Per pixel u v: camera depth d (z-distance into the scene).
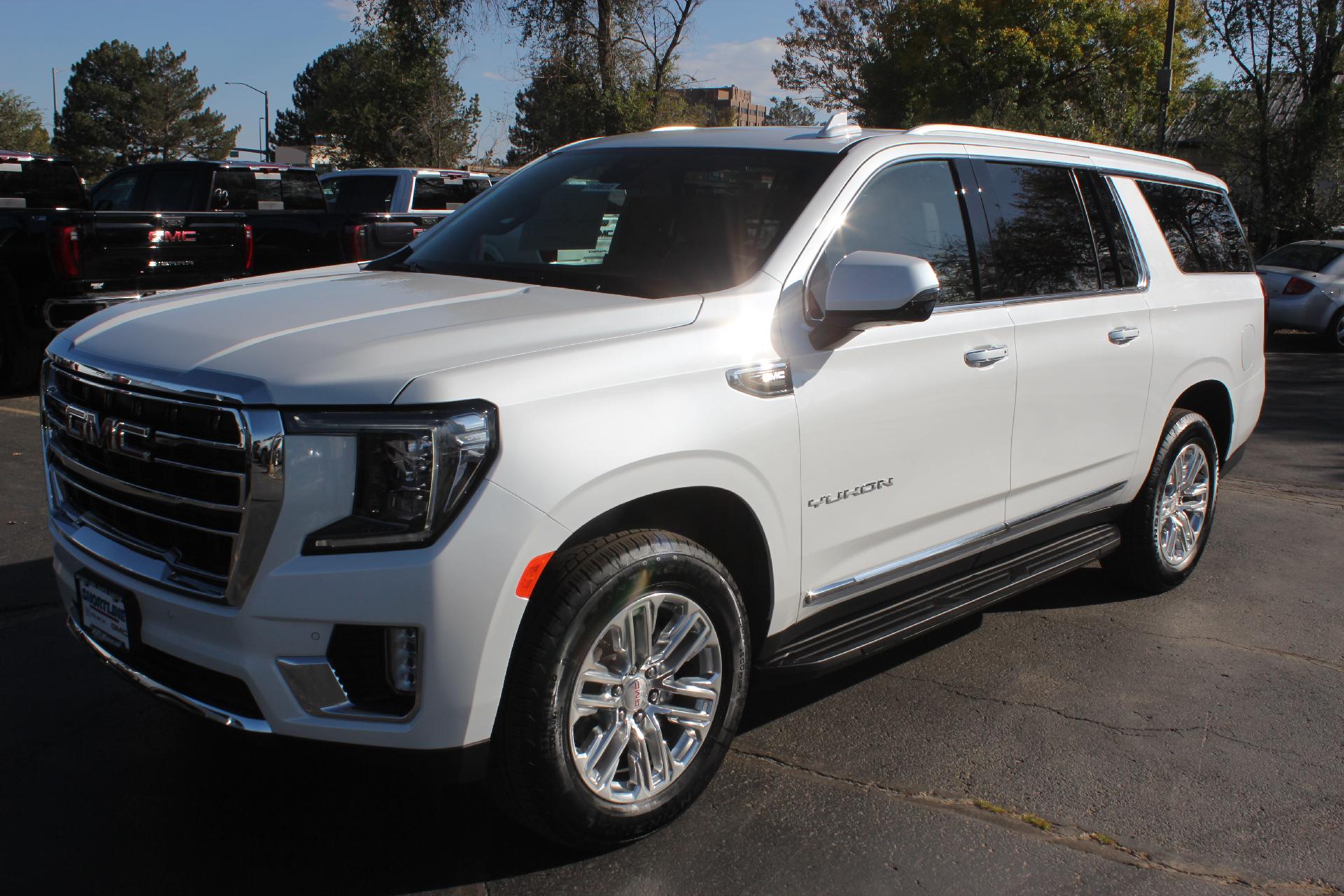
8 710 3.64
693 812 3.18
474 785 3.29
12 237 8.71
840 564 3.44
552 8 24.95
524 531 2.54
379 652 2.52
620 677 2.88
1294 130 21.92
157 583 2.65
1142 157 5.01
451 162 31.16
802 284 3.28
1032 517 4.23
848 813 3.20
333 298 3.17
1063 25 29.08
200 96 97.94
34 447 7.20
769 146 3.76
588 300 3.14
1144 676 4.29
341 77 31.58
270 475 2.43
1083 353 4.23
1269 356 15.22
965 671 4.29
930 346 3.58
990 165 4.07
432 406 2.46
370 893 2.76
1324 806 3.35
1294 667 4.43
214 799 3.16
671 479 2.84
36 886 2.72
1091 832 3.15
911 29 31.92
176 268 9.41
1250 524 6.59
